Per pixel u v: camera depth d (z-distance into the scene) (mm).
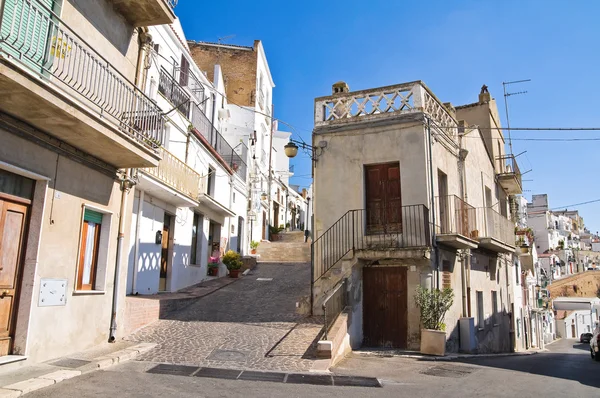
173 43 18422
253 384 6988
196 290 16172
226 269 21188
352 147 13609
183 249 16891
